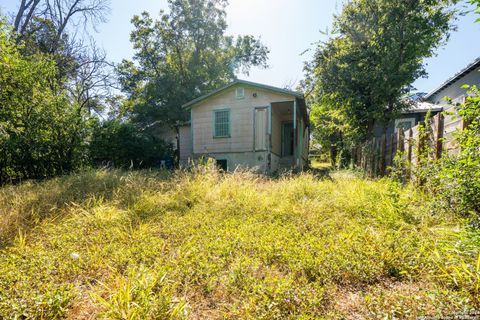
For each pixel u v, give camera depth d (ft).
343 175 24.99
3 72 22.72
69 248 8.47
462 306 4.65
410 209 10.27
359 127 34.37
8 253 7.98
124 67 59.36
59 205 13.56
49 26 45.62
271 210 12.25
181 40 62.75
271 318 4.79
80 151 29.55
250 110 35.81
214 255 7.50
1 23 22.85
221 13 64.08
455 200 8.80
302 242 8.06
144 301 5.03
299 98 34.50
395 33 29.60
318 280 6.04
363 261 6.57
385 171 21.85
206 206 13.50
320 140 65.31
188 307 5.32
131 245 8.61
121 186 16.67
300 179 17.97
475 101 7.97
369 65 31.55
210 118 37.60
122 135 37.93
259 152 35.32
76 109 28.55
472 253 6.19
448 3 29.09
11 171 24.23
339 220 10.28
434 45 33.27
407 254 6.85
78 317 5.24
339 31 34.63
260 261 7.23
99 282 5.98
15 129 22.98
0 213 11.52
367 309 5.04
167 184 17.35
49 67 27.99
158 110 53.36
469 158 7.89
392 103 31.58
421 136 13.50
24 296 5.44
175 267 6.84
